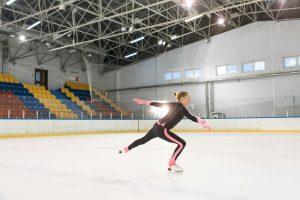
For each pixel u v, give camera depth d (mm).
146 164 5672
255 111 21453
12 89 20969
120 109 26922
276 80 20750
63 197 3250
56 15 20453
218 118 21266
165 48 26000
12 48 22422
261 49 21453
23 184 3918
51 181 4105
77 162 5988
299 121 18469
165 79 25891
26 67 23328
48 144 10805
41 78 24516
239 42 22453
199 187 3688
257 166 5387
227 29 23078
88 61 28156
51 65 25219
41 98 21531
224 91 22953
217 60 23359
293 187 3688
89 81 28203
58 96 23797
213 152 7727
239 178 4262
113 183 3951
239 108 22172
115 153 7699
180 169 4758
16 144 10844
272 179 4188
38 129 16359
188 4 14539
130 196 3270
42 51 24469
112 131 20297
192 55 24625
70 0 13922
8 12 19594
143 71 27094
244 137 14195
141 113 26531
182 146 4664
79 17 21000
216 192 3434
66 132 17797
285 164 5621
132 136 16078
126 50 26953
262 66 21391
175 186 3752
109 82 28875
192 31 22094
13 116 17938
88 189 3611
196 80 24312
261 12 21484
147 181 4062
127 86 27797
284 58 20562
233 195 3307
